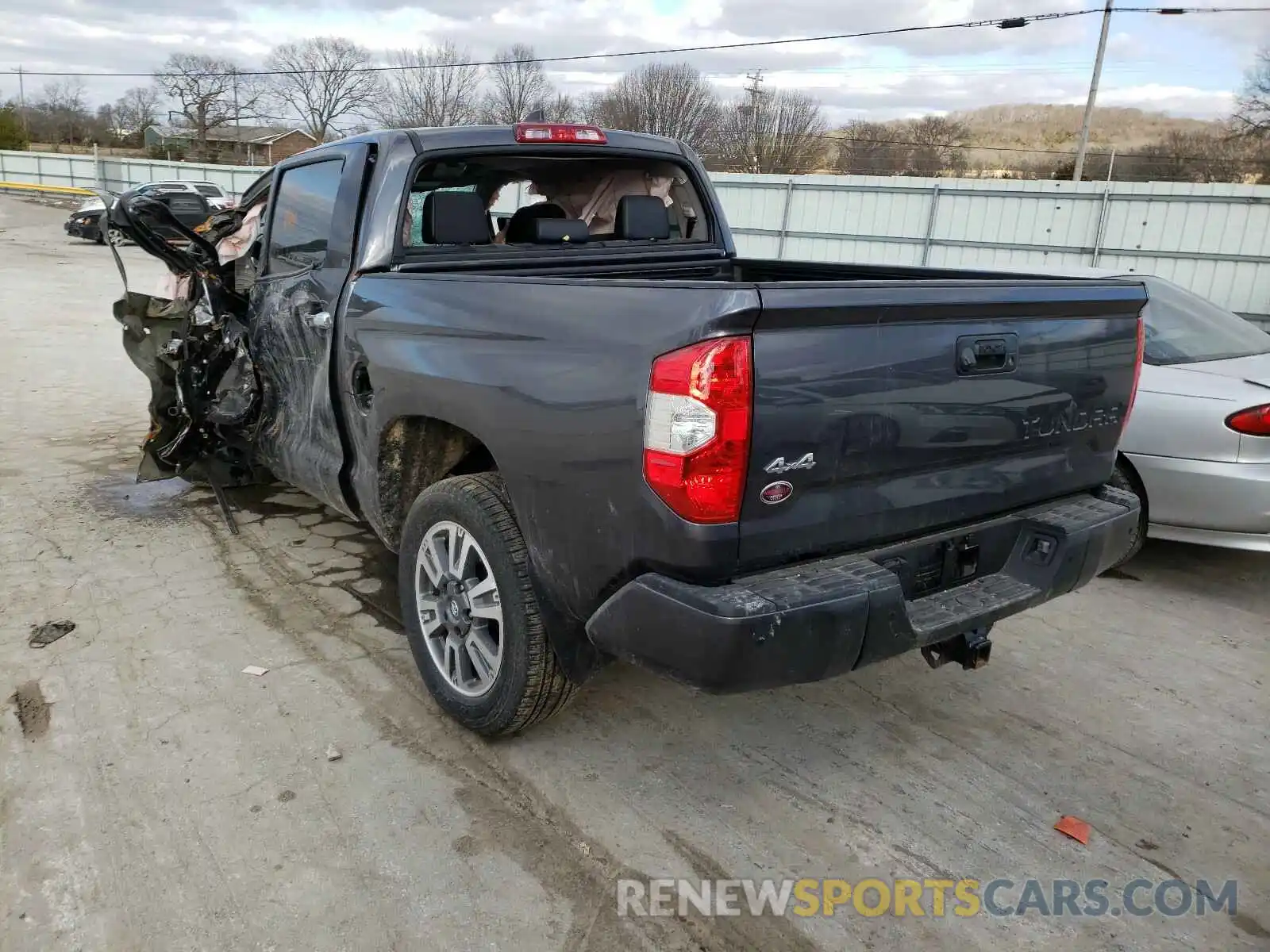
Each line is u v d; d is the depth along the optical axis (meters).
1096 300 2.79
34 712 3.12
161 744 2.96
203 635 3.71
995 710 3.40
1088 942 2.31
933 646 2.77
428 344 2.87
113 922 2.23
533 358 2.49
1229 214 17.55
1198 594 4.57
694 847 2.59
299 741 3.00
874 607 2.25
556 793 2.80
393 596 4.15
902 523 2.45
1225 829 2.76
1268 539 4.29
